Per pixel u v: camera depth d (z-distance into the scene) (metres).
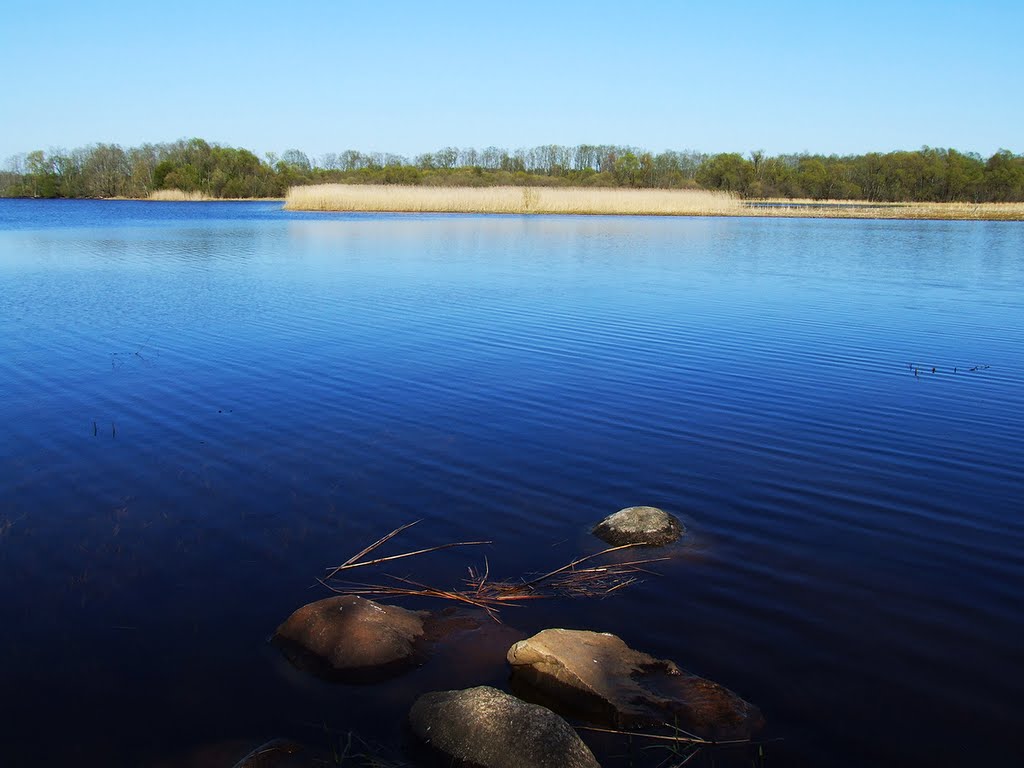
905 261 24.12
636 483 6.34
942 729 3.58
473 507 5.86
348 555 5.13
